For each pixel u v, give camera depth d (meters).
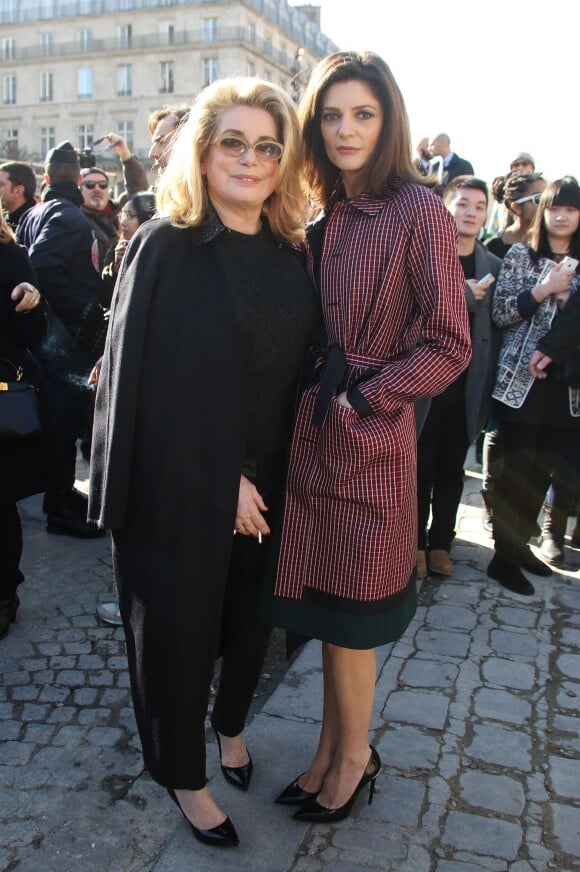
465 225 3.61
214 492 1.84
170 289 1.81
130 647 1.94
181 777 1.92
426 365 1.78
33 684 2.80
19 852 2.03
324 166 2.04
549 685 2.86
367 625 1.90
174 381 1.80
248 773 2.29
